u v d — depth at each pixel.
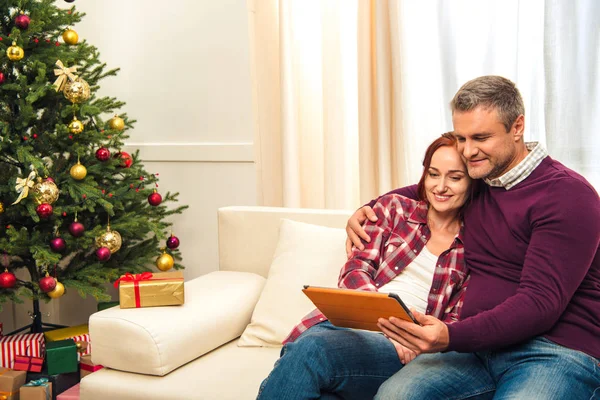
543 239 1.41
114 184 2.79
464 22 2.62
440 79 2.68
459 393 1.44
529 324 1.36
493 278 1.54
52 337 2.65
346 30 2.88
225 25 3.11
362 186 2.79
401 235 1.76
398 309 1.31
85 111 2.54
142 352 1.84
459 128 1.51
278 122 3.06
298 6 2.98
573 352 1.39
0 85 2.49
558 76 2.41
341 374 1.49
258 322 2.07
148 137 3.38
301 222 2.25
